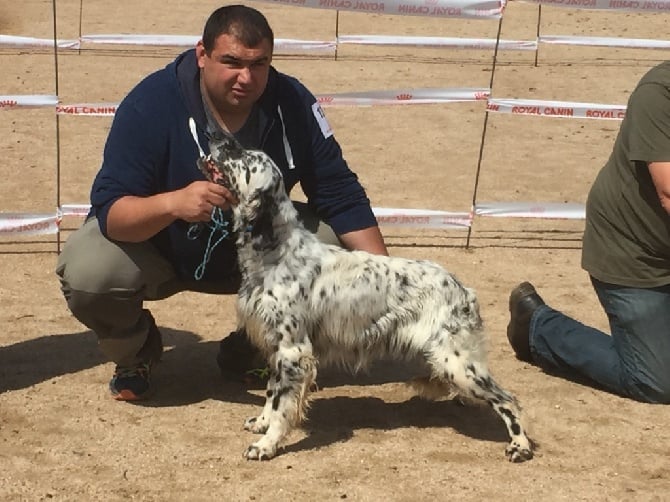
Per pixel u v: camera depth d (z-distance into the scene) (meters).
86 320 4.84
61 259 4.82
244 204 4.38
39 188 8.41
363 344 4.60
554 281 6.86
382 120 10.92
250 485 4.27
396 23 15.76
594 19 16.27
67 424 4.78
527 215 7.61
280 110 4.83
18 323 5.95
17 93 11.37
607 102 11.71
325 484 4.29
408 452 4.59
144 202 4.52
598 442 4.75
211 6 16.69
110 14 15.87
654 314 5.02
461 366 4.51
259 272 4.47
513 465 4.50
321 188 5.01
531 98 11.79
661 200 4.80
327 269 4.52
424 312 4.55
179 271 4.99
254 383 5.29
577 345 5.31
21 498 4.15
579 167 9.56
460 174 9.19
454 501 4.19
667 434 4.84
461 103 11.68
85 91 11.60
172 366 5.48
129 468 4.40
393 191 8.63
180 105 4.68
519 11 16.73
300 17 16.08
